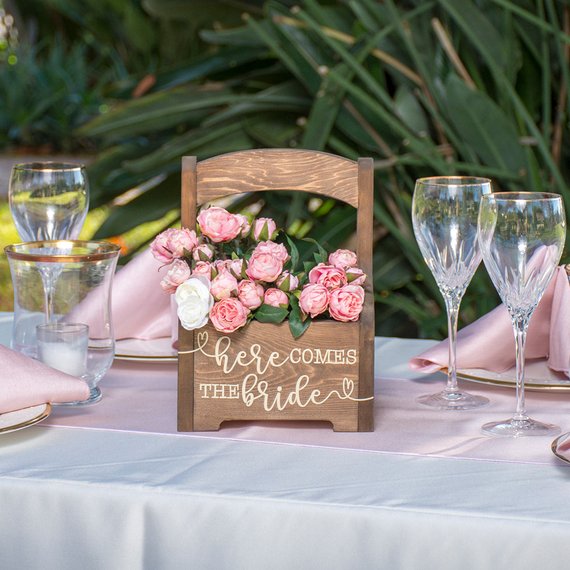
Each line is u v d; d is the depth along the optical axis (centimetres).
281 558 117
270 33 368
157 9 427
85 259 149
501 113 323
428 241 150
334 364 140
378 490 119
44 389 139
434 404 151
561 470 125
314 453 131
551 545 110
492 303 338
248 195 394
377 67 362
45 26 1073
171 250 142
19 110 983
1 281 611
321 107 346
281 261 140
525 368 166
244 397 140
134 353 170
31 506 121
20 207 180
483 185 148
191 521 118
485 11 338
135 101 392
